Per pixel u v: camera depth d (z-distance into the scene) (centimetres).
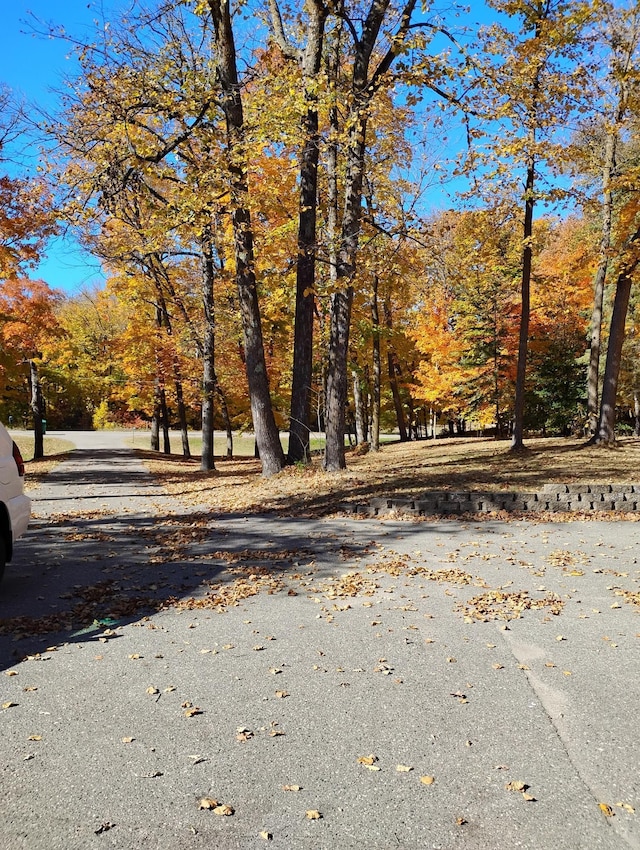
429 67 1249
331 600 580
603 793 279
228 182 1267
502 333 2877
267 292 1912
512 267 2558
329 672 414
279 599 586
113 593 609
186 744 323
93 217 1294
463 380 2970
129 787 284
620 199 1862
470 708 361
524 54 1378
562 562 700
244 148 1223
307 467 1609
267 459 1623
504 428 3484
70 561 752
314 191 1562
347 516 1039
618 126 1670
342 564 718
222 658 441
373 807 270
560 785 285
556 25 1378
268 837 251
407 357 3297
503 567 686
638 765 301
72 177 1288
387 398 3897
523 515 990
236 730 337
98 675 412
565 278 2578
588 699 371
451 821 260
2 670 422
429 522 972
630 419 4100
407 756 310
